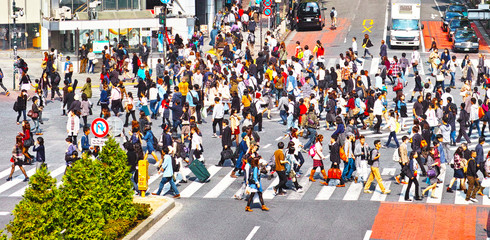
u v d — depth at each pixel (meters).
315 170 67.56
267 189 63.78
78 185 48.34
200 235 51.75
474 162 59.16
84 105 83.50
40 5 142.38
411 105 100.19
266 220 55.16
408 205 58.62
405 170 60.09
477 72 118.75
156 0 154.75
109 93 99.19
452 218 55.44
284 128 87.44
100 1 134.62
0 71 104.56
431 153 60.19
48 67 102.31
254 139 70.06
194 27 145.00
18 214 43.03
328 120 85.50
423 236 51.59
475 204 58.88
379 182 61.69
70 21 125.19
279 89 99.06
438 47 145.62
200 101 89.56
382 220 55.00
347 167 65.56
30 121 90.44
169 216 56.28
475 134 85.69
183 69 105.12
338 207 58.31
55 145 79.12
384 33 158.62
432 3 197.75
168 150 61.25
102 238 48.28
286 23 169.25
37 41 146.00
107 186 51.34
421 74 120.88
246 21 157.50
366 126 87.31
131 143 62.00
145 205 55.38
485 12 131.88
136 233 50.97
